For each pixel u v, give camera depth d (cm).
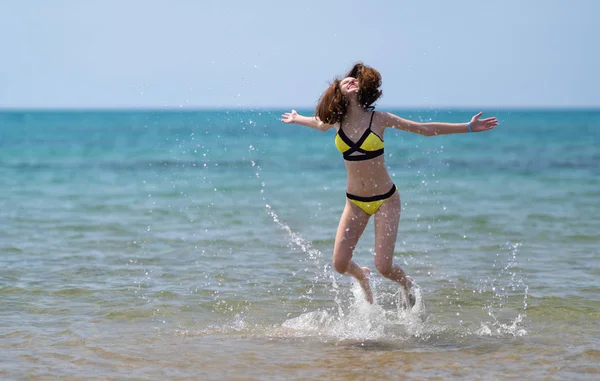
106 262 1487
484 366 865
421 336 1005
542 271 1400
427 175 3847
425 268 1442
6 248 1628
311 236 1817
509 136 9769
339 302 1196
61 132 12075
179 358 897
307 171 4147
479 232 1866
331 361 889
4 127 15162
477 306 1158
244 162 4984
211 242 1728
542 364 870
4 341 955
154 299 1196
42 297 1199
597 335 991
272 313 1127
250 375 835
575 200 2592
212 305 1167
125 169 4272
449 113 16388
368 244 1712
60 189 3039
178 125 17075
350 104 1018
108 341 966
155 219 2116
